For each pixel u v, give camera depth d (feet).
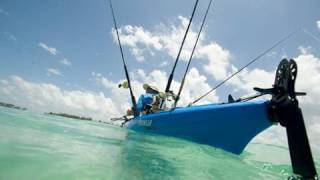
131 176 9.62
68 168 9.23
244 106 17.74
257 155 23.40
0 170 7.91
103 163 10.80
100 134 20.71
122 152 13.99
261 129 17.44
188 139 20.85
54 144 13.02
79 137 17.03
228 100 20.24
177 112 22.44
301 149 13.91
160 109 27.76
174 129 22.02
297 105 14.52
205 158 15.70
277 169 15.96
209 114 19.88
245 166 15.35
